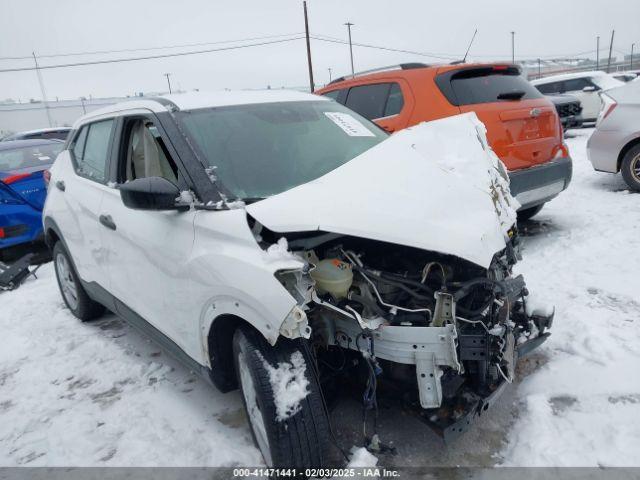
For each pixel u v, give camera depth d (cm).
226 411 293
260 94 340
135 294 312
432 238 214
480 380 234
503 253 258
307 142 300
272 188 259
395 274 233
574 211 622
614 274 418
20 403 329
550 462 231
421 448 248
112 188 333
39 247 743
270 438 211
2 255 718
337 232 211
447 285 229
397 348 213
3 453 280
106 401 319
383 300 233
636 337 319
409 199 229
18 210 652
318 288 223
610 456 231
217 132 281
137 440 276
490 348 220
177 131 273
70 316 475
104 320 455
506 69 531
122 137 334
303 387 214
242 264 214
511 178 472
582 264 448
